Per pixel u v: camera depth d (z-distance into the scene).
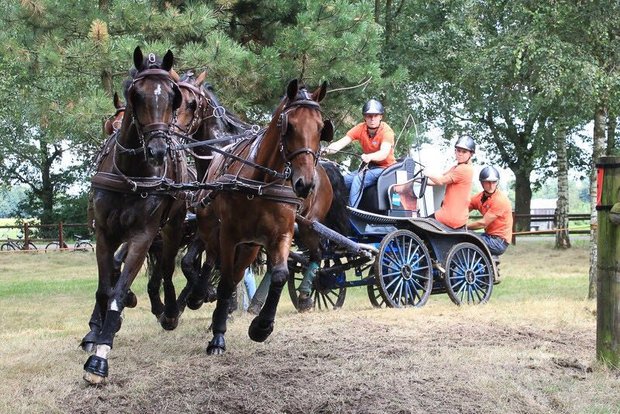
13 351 7.09
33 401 5.36
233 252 6.66
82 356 6.75
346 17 12.84
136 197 6.05
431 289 10.25
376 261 9.67
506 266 18.44
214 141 6.79
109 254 6.21
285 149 6.07
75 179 37.69
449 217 10.51
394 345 6.87
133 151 5.96
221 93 12.45
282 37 12.72
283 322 8.44
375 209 10.01
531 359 6.29
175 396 5.42
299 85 6.26
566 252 22.73
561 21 10.69
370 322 8.21
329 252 9.74
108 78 12.55
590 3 10.53
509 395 5.25
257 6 14.07
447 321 8.27
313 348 6.85
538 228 34.84
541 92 11.58
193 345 7.20
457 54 18.61
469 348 6.71
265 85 12.75
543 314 8.80
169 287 7.83
